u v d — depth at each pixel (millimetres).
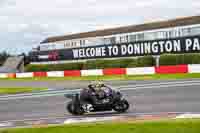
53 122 13867
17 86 35031
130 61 44062
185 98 17781
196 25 38938
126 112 14969
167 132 10477
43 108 18312
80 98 15148
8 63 78000
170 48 41625
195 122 11492
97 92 14922
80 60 53781
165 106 15875
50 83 36188
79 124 12758
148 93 21047
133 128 11141
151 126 11258
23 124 13977
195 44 39031
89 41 53000
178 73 34594
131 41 46250
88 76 42750
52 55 58969
